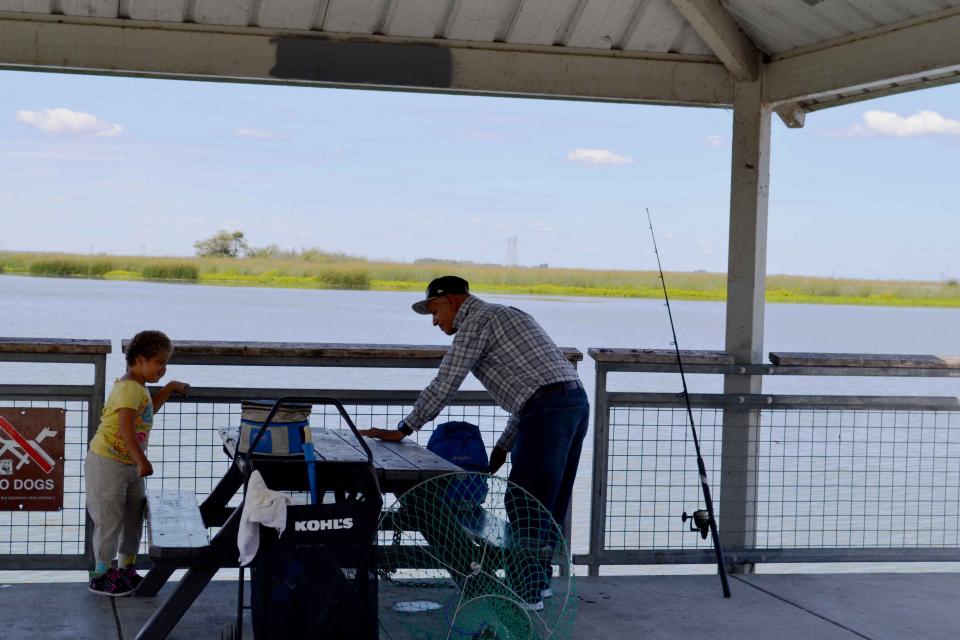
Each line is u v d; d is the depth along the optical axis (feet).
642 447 17.15
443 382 13.52
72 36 16.10
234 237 288.92
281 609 10.71
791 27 16.65
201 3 16.28
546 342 13.92
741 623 14.44
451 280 14.01
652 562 16.96
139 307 190.29
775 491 25.00
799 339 181.16
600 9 17.11
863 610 15.30
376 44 17.03
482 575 12.42
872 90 16.93
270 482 11.76
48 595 14.42
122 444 13.89
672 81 17.97
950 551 17.65
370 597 10.96
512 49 17.47
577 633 13.64
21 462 14.73
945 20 14.65
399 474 11.47
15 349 14.42
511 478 13.70
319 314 186.29
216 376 53.01
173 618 11.21
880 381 67.41
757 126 17.89
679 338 163.84
